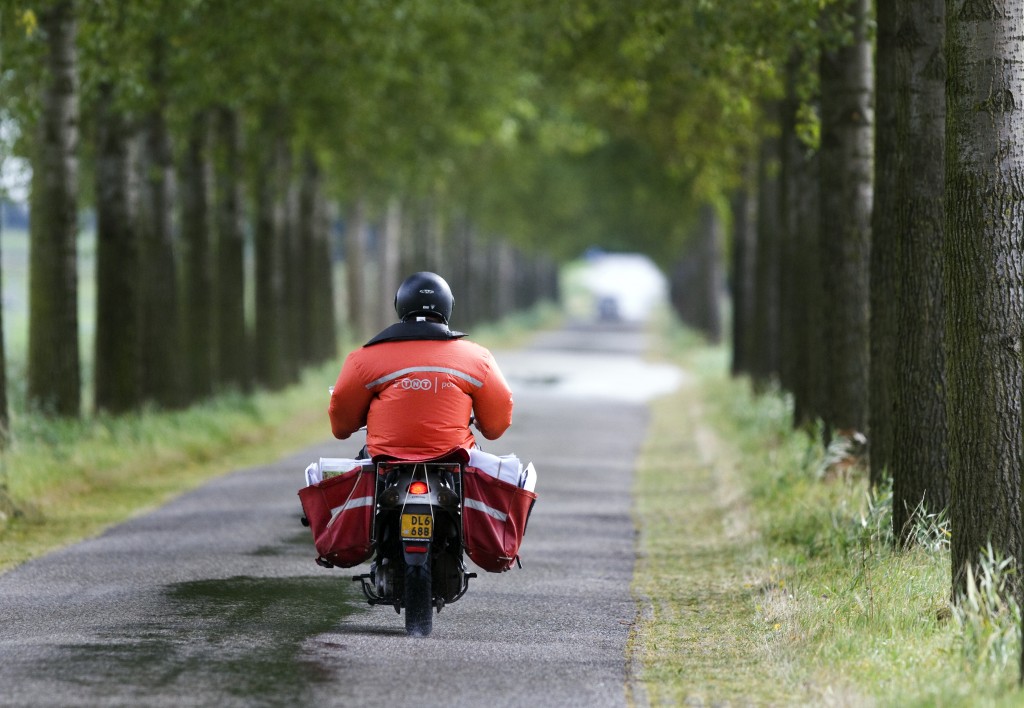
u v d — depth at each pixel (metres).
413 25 57.31
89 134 53.38
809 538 26.72
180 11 42.94
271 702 14.50
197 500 34.69
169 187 53.56
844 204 36.12
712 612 21.61
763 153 64.69
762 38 33.56
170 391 53.78
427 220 131.75
